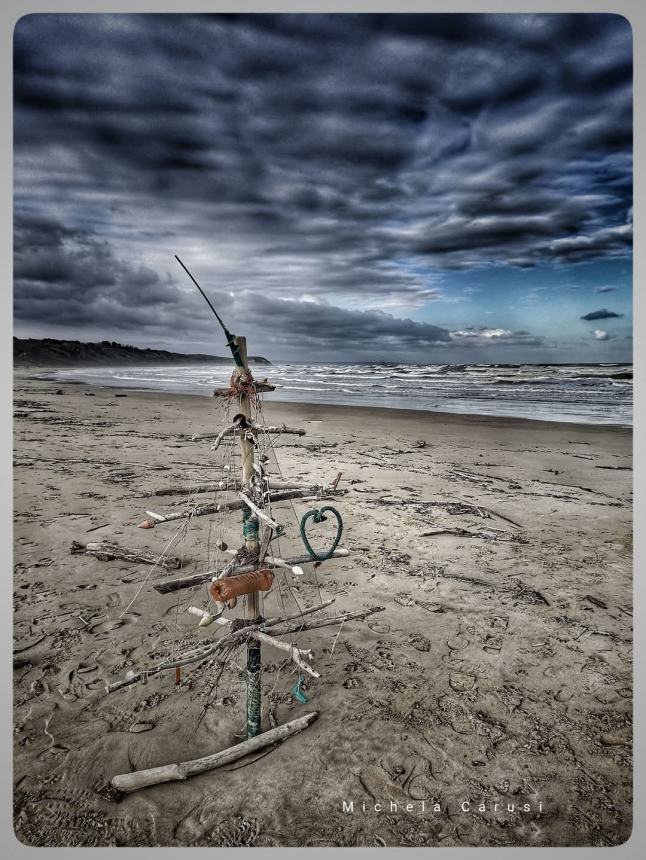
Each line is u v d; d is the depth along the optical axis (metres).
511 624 3.44
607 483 7.20
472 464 8.27
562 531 5.21
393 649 3.15
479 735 2.47
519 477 7.47
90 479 6.60
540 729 2.52
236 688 2.79
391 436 10.95
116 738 2.40
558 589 3.95
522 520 5.54
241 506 2.35
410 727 2.51
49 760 2.27
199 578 2.28
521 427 12.30
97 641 3.13
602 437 10.92
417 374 36.03
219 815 2.04
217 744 2.40
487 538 4.98
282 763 2.28
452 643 3.22
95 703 2.62
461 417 14.21
